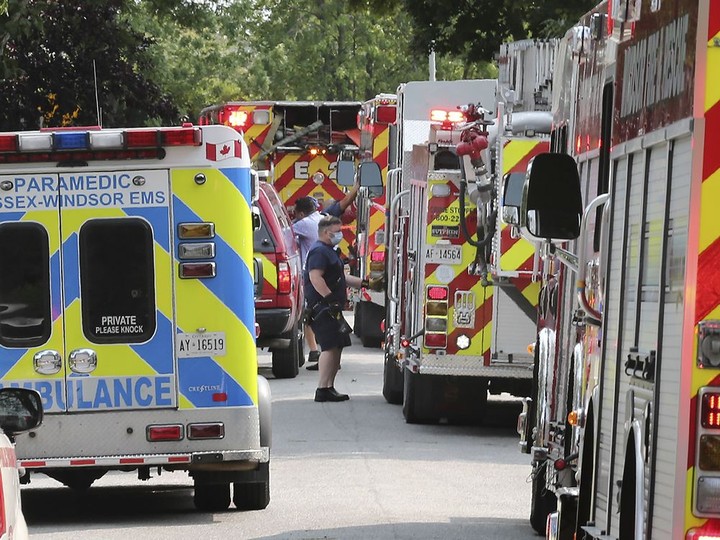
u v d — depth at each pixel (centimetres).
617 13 1836
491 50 7088
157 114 8544
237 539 2905
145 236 3136
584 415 2136
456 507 3284
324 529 3003
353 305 8988
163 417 3125
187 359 3131
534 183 2041
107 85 8362
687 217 1502
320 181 8862
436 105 6556
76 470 3183
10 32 7288
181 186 3138
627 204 1777
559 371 2558
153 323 3131
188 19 8781
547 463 2686
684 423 1483
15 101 8206
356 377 6316
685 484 1483
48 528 3080
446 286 4541
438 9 6994
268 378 6347
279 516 3181
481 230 4400
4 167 3127
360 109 8631
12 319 3127
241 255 3138
